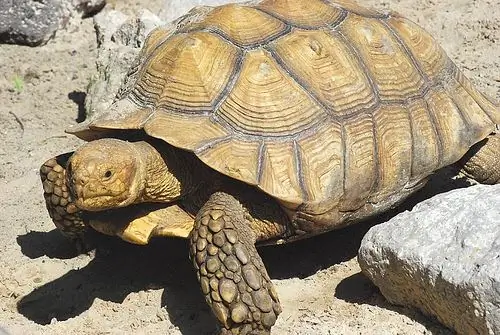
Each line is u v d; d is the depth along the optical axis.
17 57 7.77
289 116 4.28
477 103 4.99
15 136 6.67
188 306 4.42
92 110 6.53
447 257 3.84
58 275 4.88
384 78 4.67
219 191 4.22
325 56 4.54
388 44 4.82
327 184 4.22
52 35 8.03
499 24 7.52
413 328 4.01
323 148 4.27
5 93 7.27
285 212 4.20
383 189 4.50
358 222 4.70
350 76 4.55
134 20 6.92
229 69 4.36
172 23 5.00
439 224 4.01
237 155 4.11
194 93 4.30
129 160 4.02
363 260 4.25
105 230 4.24
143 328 4.26
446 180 5.46
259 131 4.21
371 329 4.02
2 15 7.90
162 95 4.35
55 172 4.78
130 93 4.52
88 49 7.89
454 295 3.75
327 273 4.64
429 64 4.94
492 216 3.90
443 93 4.87
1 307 4.60
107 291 4.67
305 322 4.14
